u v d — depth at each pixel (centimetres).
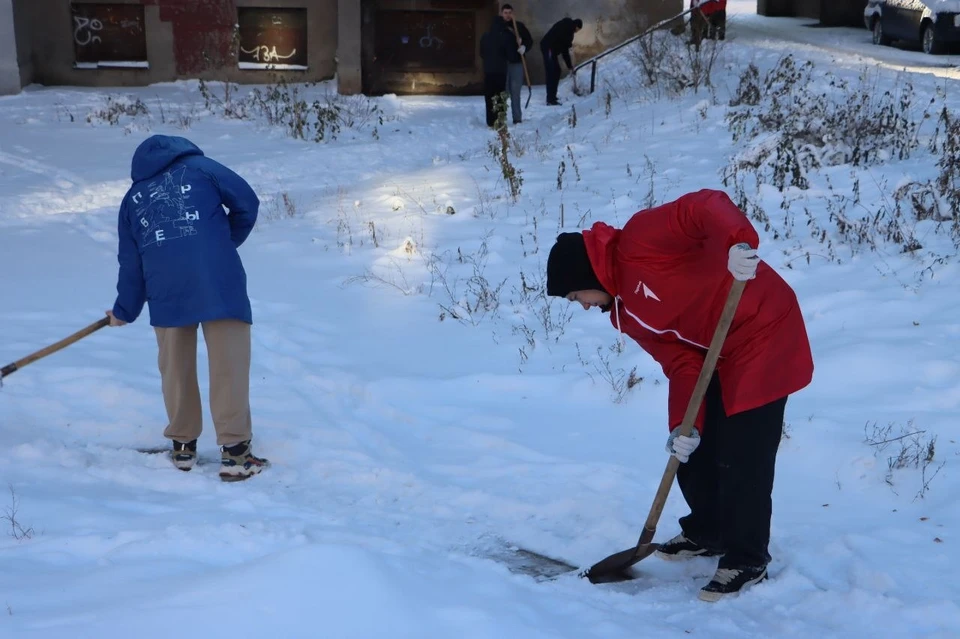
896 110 1155
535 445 491
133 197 450
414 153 1451
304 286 761
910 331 577
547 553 390
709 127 1197
